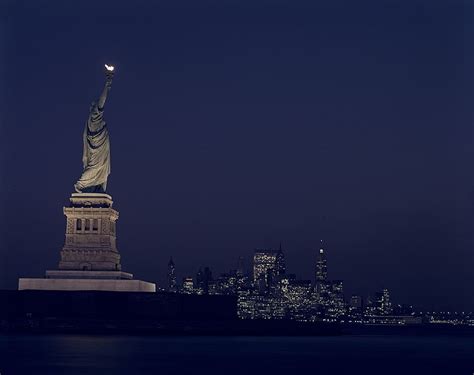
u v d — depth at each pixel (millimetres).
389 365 173625
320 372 154125
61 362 156500
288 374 149000
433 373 156250
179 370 149625
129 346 195750
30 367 148000
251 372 150250
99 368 148250
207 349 197375
